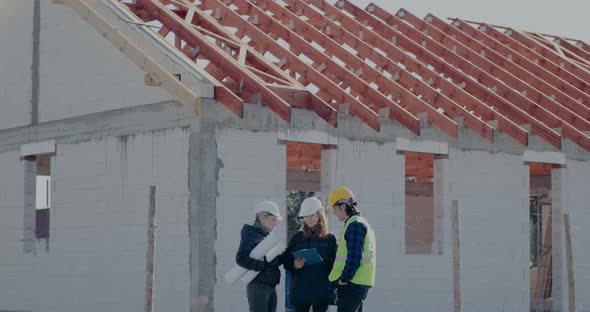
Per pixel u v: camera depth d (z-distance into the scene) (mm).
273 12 18422
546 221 24125
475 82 18562
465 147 17625
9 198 18234
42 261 17297
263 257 10195
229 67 15008
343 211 9922
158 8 16203
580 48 23969
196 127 14516
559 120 19000
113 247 15867
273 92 14898
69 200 16766
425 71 18125
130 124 15672
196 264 14430
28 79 17938
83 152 16562
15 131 18141
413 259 16797
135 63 15336
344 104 15930
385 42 18766
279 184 15180
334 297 10156
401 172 16703
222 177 14578
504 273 18125
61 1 17078
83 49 16734
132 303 15492
